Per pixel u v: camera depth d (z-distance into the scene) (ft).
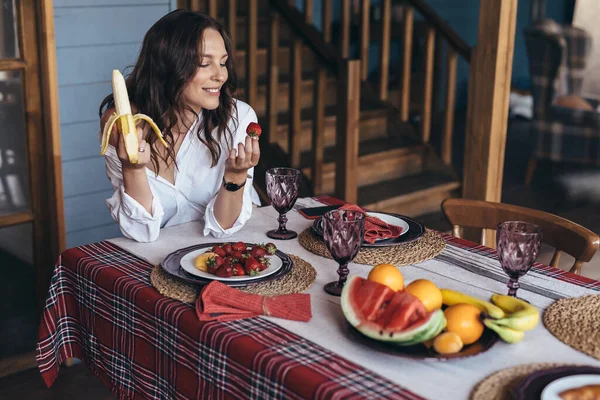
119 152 5.30
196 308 4.34
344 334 4.15
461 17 22.53
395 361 3.84
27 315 9.03
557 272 5.20
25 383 8.65
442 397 3.49
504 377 3.66
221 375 4.15
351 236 4.50
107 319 5.09
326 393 3.51
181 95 6.07
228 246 5.10
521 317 3.96
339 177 11.80
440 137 18.66
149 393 4.81
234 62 6.37
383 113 15.07
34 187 8.66
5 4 7.98
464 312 3.94
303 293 4.71
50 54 8.14
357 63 11.30
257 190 13.02
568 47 15.94
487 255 5.49
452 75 14.01
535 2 23.07
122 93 5.12
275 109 12.84
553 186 16.88
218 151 6.42
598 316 4.40
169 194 6.42
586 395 3.39
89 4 8.62
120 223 5.73
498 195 11.82
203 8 14.03
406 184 13.91
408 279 4.94
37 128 8.50
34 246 8.88
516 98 22.86
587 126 15.71
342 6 15.03
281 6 12.35
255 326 4.23
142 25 9.16
